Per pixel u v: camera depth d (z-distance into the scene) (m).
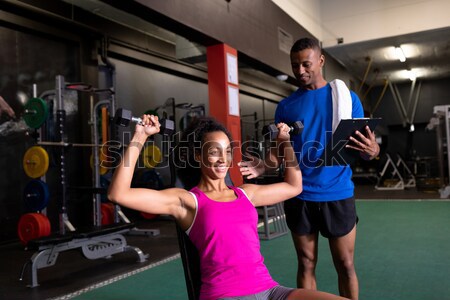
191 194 1.05
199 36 3.95
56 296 2.31
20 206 4.18
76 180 4.80
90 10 5.05
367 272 2.47
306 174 1.51
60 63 4.66
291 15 6.44
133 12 3.23
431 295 2.04
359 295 2.08
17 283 2.60
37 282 2.55
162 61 6.04
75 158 4.80
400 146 11.28
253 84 8.38
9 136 4.11
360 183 10.09
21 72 4.24
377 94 11.40
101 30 4.98
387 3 7.08
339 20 7.46
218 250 1.00
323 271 2.53
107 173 4.41
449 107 6.14
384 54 8.12
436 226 3.83
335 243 1.50
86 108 4.89
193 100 6.96
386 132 9.70
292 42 6.12
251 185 1.20
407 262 2.66
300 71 1.49
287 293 0.98
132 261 3.05
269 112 9.61
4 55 4.09
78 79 4.82
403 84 11.06
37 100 3.52
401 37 7.10
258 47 4.99
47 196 3.60
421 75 10.12
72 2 4.75
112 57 5.40
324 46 7.54
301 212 1.52
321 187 1.47
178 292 2.29
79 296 2.29
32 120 3.55
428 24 6.77
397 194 6.88
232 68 4.33
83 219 4.70
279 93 9.62
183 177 1.22
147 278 2.58
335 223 1.47
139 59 5.62
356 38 7.30
